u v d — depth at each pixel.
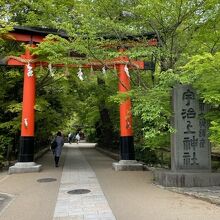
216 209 8.40
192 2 12.14
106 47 15.13
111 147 28.31
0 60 17.59
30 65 17.16
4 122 19.98
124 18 14.64
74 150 35.44
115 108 24.23
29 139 16.97
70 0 21.17
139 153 19.81
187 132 11.76
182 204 8.93
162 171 12.21
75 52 16.23
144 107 11.18
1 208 9.02
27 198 10.18
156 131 10.92
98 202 9.30
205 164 11.73
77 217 7.77
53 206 8.98
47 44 14.64
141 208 8.54
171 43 13.20
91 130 44.34
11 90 20.86
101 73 20.48
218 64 10.12
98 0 13.94
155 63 16.09
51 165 19.62
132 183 12.52
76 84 24.72
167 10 12.31
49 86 23.19
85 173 15.72
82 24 13.78
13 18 21.89
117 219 7.55
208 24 12.75
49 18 20.91
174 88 11.84
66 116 31.27
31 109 17.20
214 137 10.24
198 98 11.80
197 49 13.50
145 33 14.27
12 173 16.08
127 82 17.33
